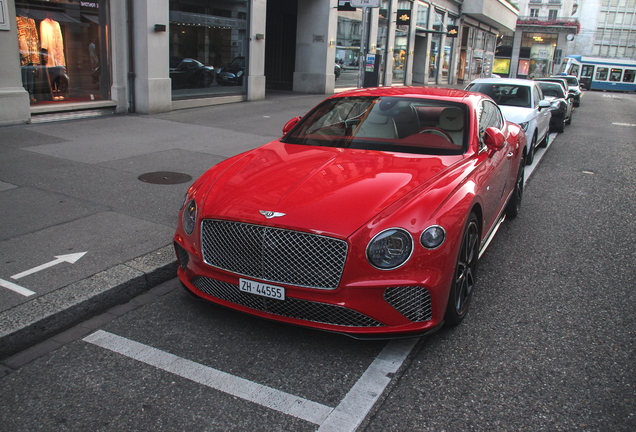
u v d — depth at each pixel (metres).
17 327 3.04
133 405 2.55
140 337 3.19
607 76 50.84
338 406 2.58
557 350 3.16
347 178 3.31
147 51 11.46
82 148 7.91
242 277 3.02
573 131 14.91
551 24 70.19
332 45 19.59
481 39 43.59
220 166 3.87
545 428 2.45
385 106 4.41
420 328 2.94
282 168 3.54
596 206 6.69
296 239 2.88
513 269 4.46
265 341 3.17
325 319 2.94
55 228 4.63
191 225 3.30
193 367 2.88
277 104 15.27
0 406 2.52
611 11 83.94
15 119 9.32
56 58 10.21
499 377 2.86
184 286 3.44
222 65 14.52
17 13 9.41
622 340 3.31
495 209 4.38
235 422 2.44
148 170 6.84
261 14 15.55
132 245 4.33
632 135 14.48
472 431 2.42
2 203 5.23
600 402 2.66
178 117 11.69
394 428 2.42
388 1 24.11
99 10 10.98
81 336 3.20
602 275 4.39
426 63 30.34
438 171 3.46
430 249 2.88
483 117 4.55
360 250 2.81
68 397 2.60
